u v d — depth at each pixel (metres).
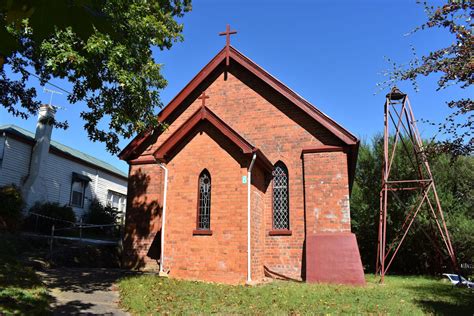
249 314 8.19
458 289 12.89
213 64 16.52
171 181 13.46
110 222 27.34
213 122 13.20
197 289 10.45
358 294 10.34
